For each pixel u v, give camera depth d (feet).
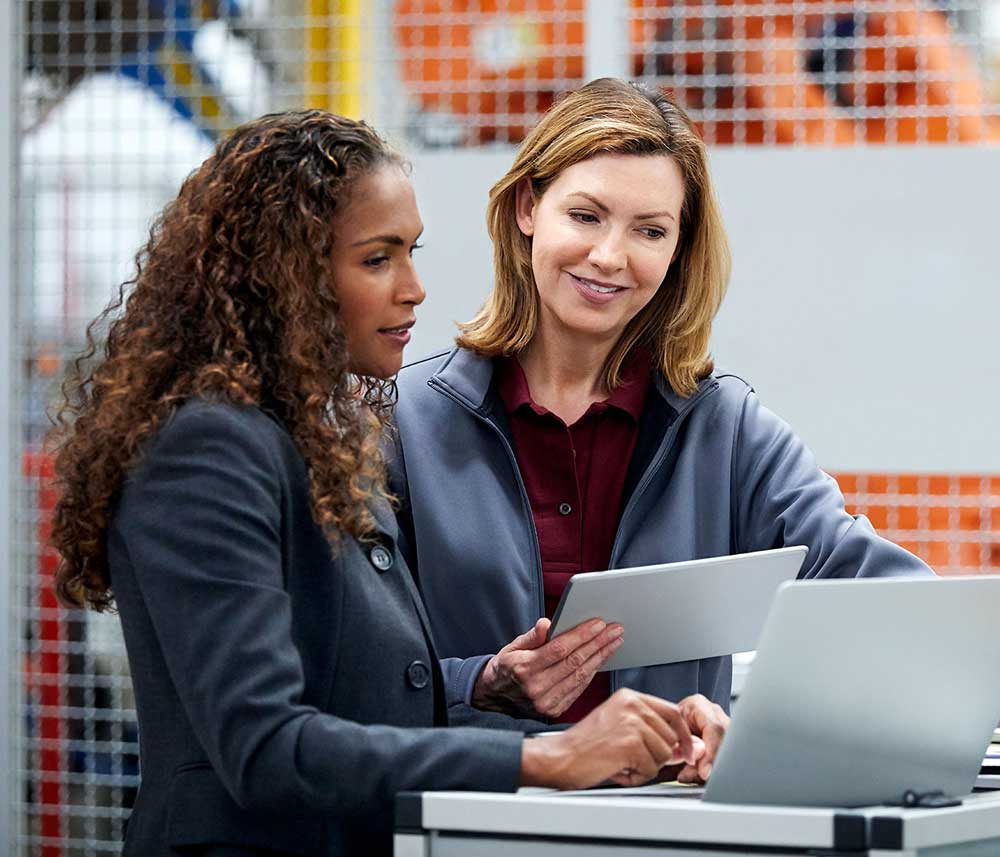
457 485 10.50
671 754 7.61
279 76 15.49
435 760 7.35
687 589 8.77
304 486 7.86
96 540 7.93
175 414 7.67
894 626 7.29
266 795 7.20
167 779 7.68
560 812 6.95
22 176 15.39
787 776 7.18
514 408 10.59
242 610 7.30
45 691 15.84
